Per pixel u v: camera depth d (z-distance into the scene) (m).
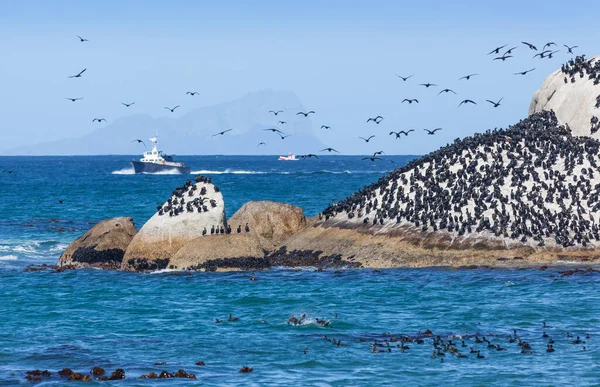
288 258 77.50
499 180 75.88
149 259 75.12
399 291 62.34
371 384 39.69
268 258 77.06
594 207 73.62
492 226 72.62
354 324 52.19
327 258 75.50
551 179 76.75
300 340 48.03
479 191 75.50
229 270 72.88
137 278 70.50
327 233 78.94
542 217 72.81
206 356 44.69
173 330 51.03
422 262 71.62
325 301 59.31
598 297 58.75
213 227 76.44
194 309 57.44
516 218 72.81
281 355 44.81
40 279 70.50
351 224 78.56
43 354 45.00
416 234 73.81
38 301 60.84
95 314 56.09
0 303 60.19
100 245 78.00
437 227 73.62
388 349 45.88
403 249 73.06
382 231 75.62
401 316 54.28
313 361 43.53
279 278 69.06
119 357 44.47
